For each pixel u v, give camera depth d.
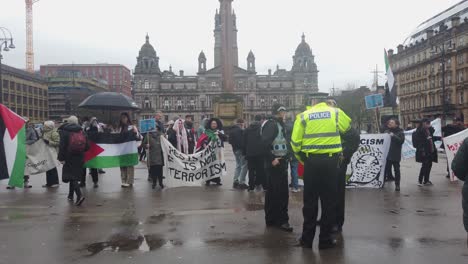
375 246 6.18
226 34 43.78
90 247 6.18
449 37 62.41
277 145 7.23
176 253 5.88
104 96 14.05
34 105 89.81
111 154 12.20
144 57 127.94
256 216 8.13
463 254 5.80
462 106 59.22
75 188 9.37
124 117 12.50
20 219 7.94
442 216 8.05
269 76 128.88
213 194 10.77
